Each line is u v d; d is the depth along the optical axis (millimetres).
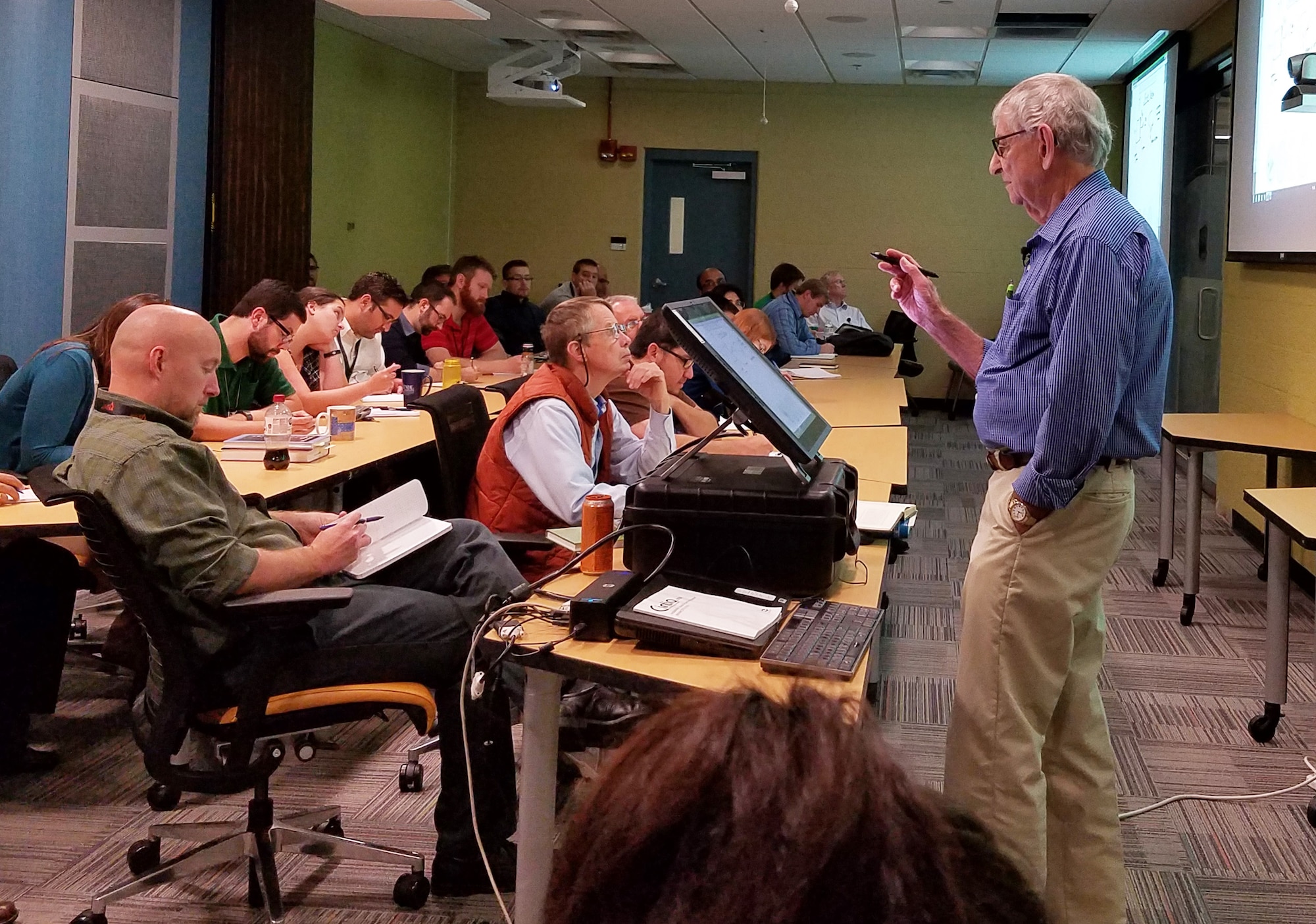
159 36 5660
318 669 2148
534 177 11055
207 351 2268
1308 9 4762
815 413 2227
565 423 2680
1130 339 1896
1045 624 2025
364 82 9164
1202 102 7637
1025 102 2047
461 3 5176
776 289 8328
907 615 4543
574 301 2775
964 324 2451
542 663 1729
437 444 2975
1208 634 4281
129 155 5523
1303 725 3447
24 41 4898
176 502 2074
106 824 2699
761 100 10789
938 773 3033
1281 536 3246
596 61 9867
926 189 10688
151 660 2203
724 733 476
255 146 6344
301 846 2371
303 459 3355
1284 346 5203
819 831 432
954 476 7543
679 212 11117
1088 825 2156
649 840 451
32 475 2559
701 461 2115
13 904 2277
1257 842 2752
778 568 1893
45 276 5082
